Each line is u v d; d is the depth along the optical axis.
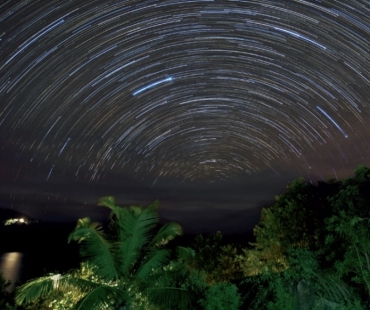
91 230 11.08
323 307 9.48
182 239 20.62
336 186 16.14
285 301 8.90
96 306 9.49
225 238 22.38
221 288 9.44
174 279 11.41
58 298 11.62
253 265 15.56
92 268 11.27
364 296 10.66
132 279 11.08
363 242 10.91
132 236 11.41
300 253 11.43
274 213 16.50
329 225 11.78
